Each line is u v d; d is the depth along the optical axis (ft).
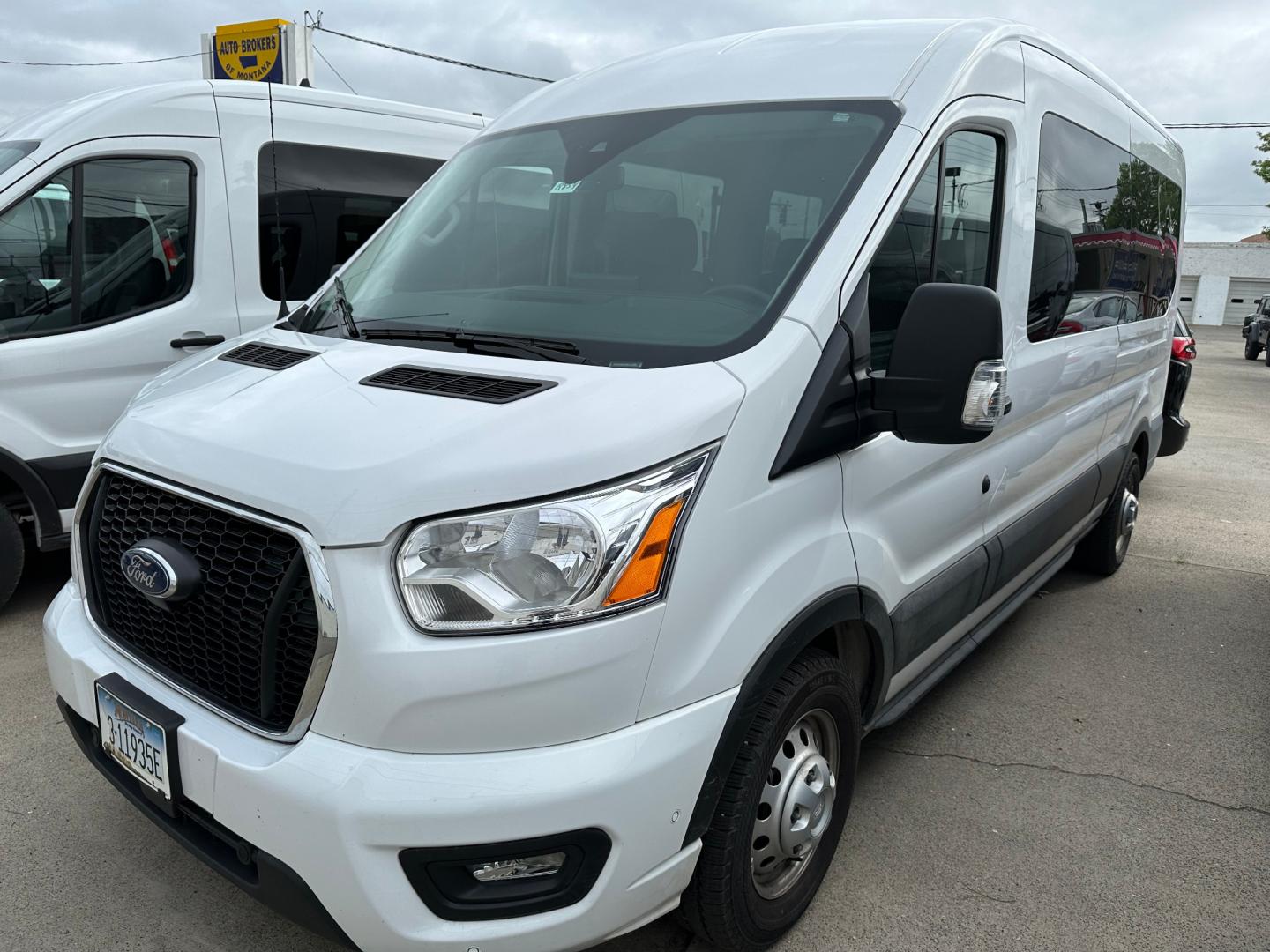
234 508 6.48
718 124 9.17
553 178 9.63
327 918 6.11
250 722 6.53
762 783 7.32
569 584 6.02
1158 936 8.53
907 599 9.18
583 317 8.11
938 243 9.18
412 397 6.92
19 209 14.37
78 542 8.13
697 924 7.48
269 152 17.25
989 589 11.32
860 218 7.99
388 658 5.86
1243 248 165.48
